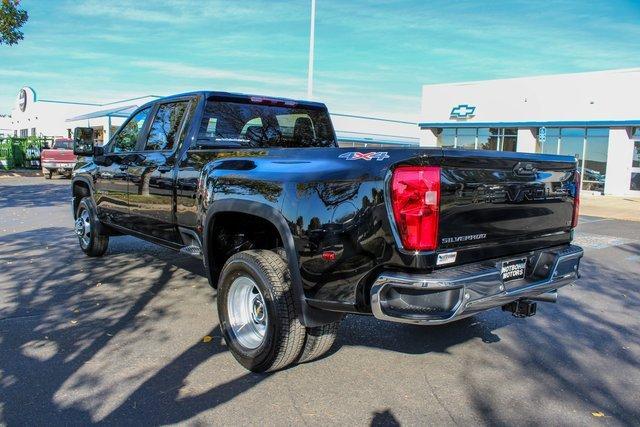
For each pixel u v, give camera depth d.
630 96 22.38
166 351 4.48
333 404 3.67
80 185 7.76
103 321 5.16
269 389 3.86
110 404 3.58
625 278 7.59
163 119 5.90
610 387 4.02
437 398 3.79
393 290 3.36
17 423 3.31
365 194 3.41
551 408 3.68
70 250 8.36
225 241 4.72
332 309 3.65
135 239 9.28
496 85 26.69
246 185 4.16
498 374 4.21
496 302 3.57
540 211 4.11
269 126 5.89
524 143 26.22
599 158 23.91
